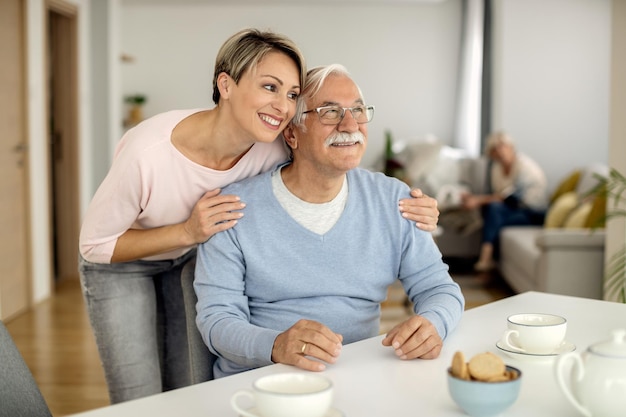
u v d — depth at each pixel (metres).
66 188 6.53
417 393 1.28
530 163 6.88
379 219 1.88
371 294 1.87
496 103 7.67
